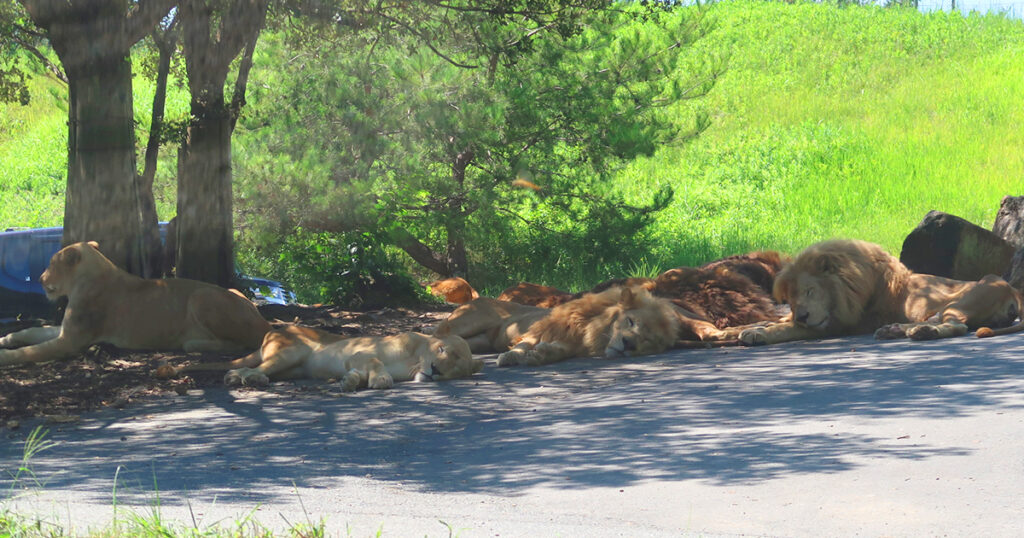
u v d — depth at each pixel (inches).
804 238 1400.1
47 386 564.7
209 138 785.6
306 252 994.7
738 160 1872.5
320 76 1111.6
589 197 1213.1
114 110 702.5
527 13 983.0
